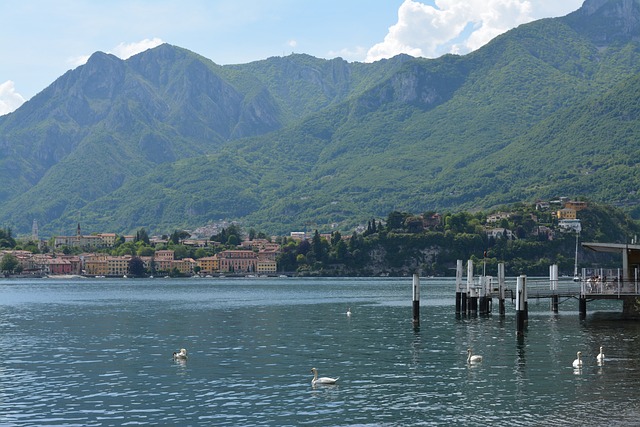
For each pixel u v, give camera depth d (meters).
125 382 76.25
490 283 143.50
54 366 86.88
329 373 79.69
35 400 68.31
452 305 187.75
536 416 60.03
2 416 62.62
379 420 60.03
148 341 111.06
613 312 147.12
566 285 165.00
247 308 190.00
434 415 61.09
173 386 73.94
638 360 84.25
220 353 96.19
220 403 66.44
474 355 87.81
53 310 187.25
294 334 118.62
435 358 88.31
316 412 62.81
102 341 111.69
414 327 123.19
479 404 64.12
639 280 126.19
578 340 101.25
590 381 72.56
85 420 61.38
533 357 87.06
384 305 195.38
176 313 172.50
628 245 125.31
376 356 91.06
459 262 140.25
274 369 82.94
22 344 108.56
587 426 57.09
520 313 103.06
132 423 60.38
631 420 58.41
